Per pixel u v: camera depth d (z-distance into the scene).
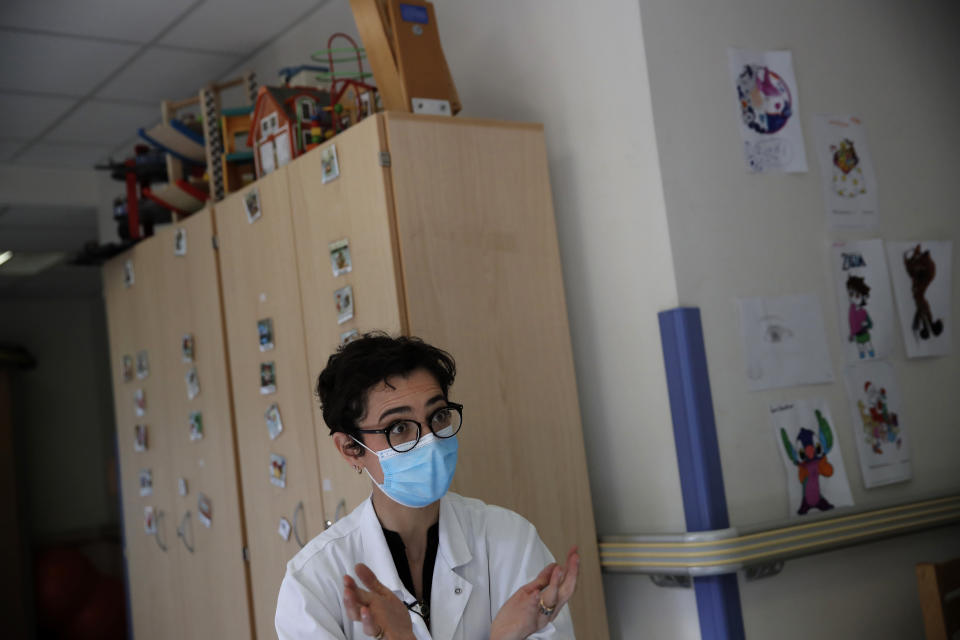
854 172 2.78
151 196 3.49
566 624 1.52
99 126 4.67
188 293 3.34
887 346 2.76
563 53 2.67
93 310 8.09
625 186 2.50
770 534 2.31
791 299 2.58
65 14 3.43
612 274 2.55
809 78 2.73
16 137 4.71
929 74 3.03
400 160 2.32
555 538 2.44
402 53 2.51
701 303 2.41
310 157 2.58
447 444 1.46
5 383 7.07
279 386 2.80
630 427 2.52
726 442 2.39
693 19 2.53
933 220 2.95
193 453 3.35
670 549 2.32
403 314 2.28
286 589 1.45
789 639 2.43
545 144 2.63
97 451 7.97
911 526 2.59
